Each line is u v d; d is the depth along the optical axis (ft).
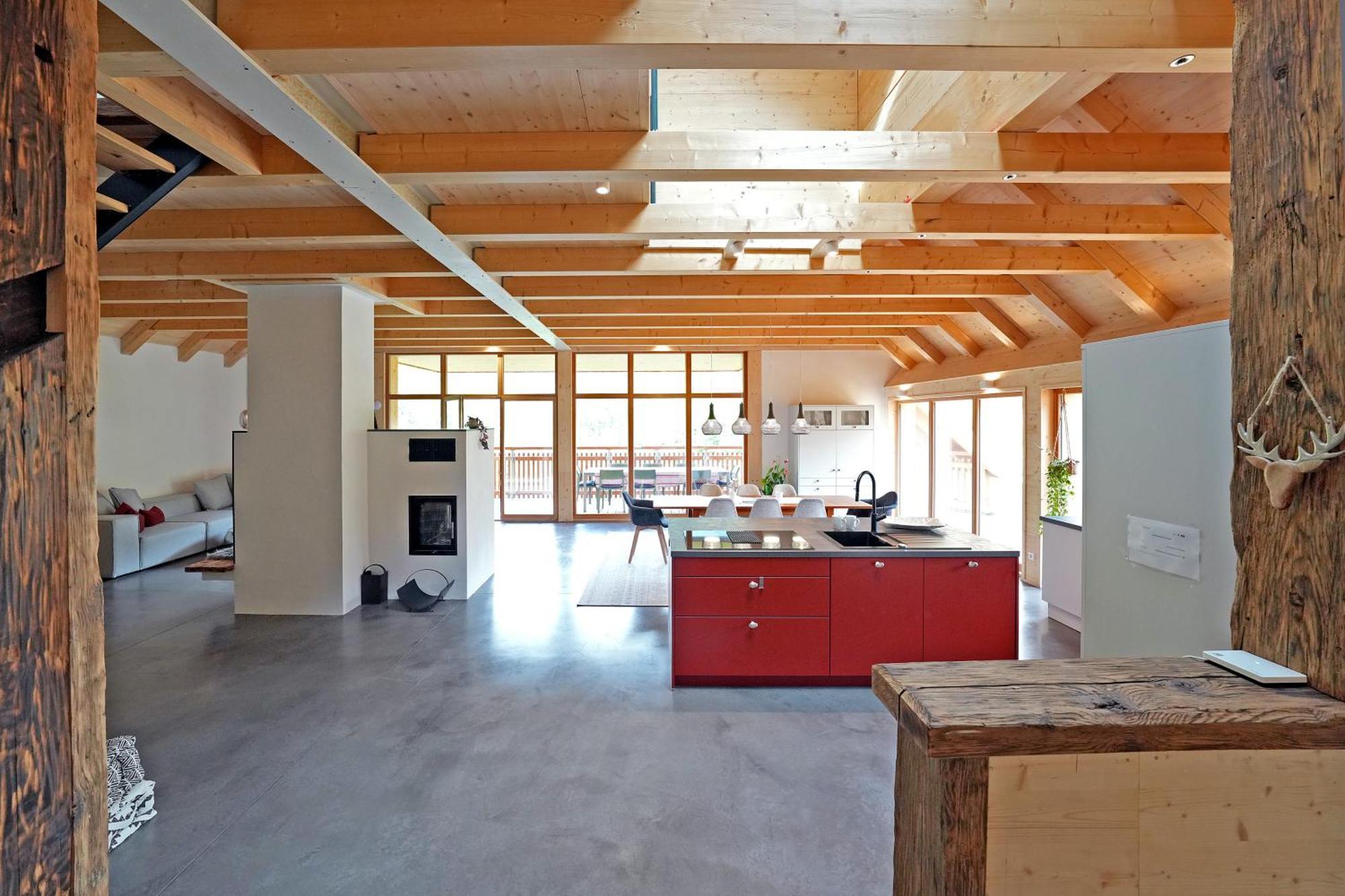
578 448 37.06
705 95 18.69
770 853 8.16
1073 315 20.03
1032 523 22.86
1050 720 3.62
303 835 8.51
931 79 12.66
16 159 3.11
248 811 9.04
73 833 3.37
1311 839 3.85
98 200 9.80
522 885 7.59
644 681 13.74
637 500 27.09
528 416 37.19
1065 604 18.15
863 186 14.90
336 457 18.74
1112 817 3.72
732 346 34.04
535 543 30.14
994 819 3.66
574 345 33.81
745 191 13.91
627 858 8.07
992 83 10.25
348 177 10.34
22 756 3.13
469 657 15.20
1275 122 4.22
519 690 13.25
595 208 13.56
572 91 8.94
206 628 17.37
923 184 13.30
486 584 22.25
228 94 7.82
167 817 8.90
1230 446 6.44
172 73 7.55
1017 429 24.41
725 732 11.39
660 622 17.95
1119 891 3.73
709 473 36.70
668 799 9.32
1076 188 13.91
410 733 11.33
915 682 4.16
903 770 4.10
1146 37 7.00
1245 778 3.80
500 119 9.71
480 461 22.04
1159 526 7.31
